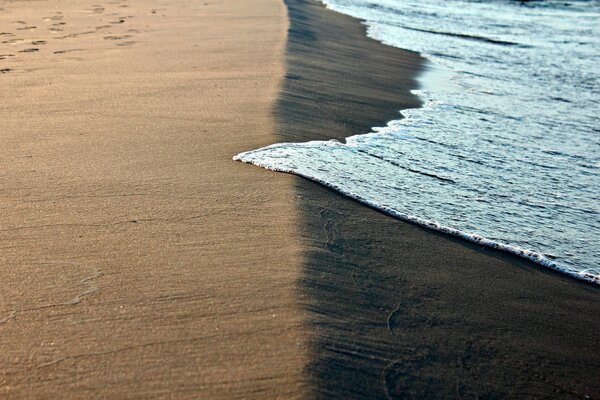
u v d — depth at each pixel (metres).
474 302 2.81
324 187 3.74
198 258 2.75
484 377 2.30
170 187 3.52
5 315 2.32
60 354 2.12
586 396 2.34
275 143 4.43
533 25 15.12
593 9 19.78
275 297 2.47
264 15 10.66
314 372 2.06
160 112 5.00
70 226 3.02
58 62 6.81
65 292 2.47
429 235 3.41
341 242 3.07
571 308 2.96
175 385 1.99
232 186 3.57
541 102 7.30
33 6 11.36
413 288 2.79
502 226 3.76
